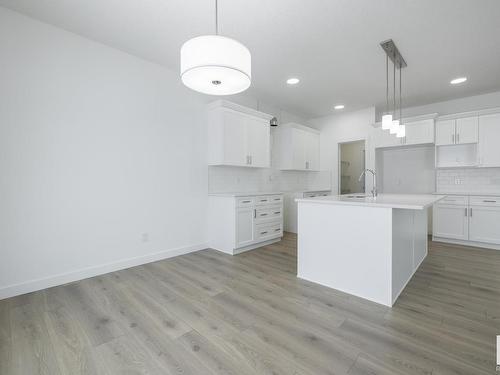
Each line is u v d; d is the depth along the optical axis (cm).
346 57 303
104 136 279
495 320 183
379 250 209
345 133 534
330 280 242
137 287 243
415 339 161
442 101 460
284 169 511
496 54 292
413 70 334
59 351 152
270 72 345
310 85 389
